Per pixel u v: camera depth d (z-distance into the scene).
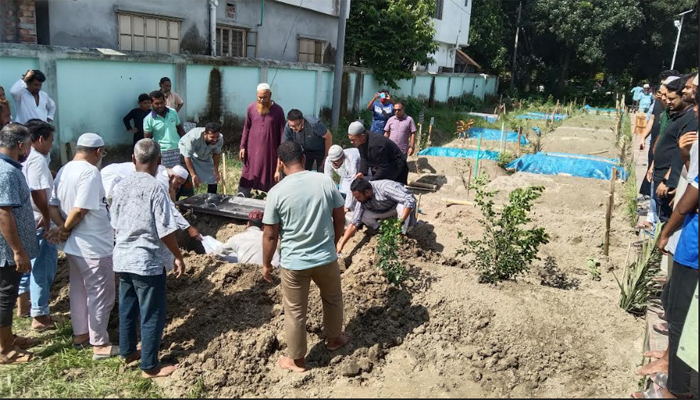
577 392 4.28
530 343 4.74
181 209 6.91
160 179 5.50
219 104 11.95
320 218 4.22
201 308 5.04
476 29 35.00
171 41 12.02
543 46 38.66
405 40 18.14
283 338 4.77
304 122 7.50
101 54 9.17
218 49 13.62
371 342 4.82
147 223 4.19
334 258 4.36
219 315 4.97
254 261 5.80
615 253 7.15
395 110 10.16
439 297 5.23
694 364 3.18
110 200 4.82
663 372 4.03
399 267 5.41
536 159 11.85
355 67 17.27
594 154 14.25
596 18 33.72
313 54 17.17
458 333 4.88
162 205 4.20
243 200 7.28
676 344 3.63
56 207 4.49
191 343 4.73
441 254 6.56
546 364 4.56
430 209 8.99
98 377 4.32
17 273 4.34
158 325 4.26
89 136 4.49
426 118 20.03
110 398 4.05
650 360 4.36
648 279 5.36
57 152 8.77
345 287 5.34
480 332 4.86
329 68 15.48
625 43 36.06
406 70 20.14
